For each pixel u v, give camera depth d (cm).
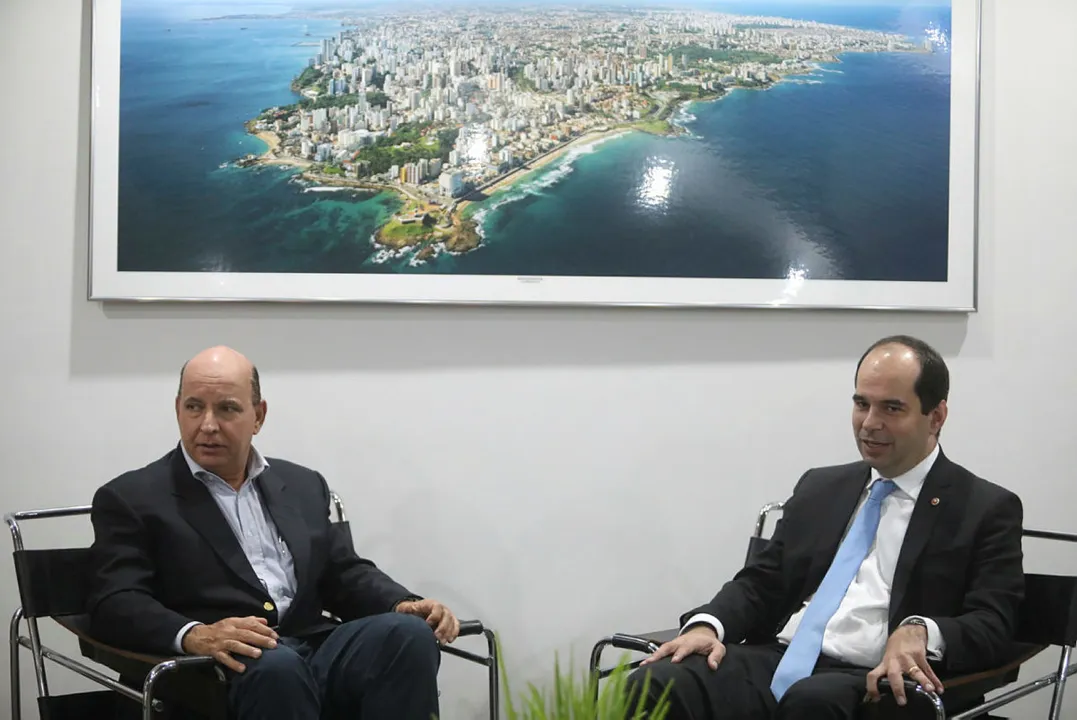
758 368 316
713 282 312
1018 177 329
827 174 319
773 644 247
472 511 301
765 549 254
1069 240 327
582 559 306
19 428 283
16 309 284
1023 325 329
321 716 226
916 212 322
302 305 294
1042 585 231
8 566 281
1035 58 326
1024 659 224
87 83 288
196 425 235
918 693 202
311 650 237
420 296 297
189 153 289
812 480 258
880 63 322
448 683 299
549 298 303
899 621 228
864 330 322
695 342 313
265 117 293
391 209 298
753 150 315
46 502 283
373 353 297
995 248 328
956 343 326
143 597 220
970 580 229
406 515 297
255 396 244
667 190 310
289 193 293
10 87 285
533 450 304
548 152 305
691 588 312
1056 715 229
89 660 284
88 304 286
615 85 309
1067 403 329
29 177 285
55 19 287
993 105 329
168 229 288
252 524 244
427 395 299
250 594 234
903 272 321
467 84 302
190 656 208
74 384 285
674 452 312
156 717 220
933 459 239
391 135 298
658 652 229
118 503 231
